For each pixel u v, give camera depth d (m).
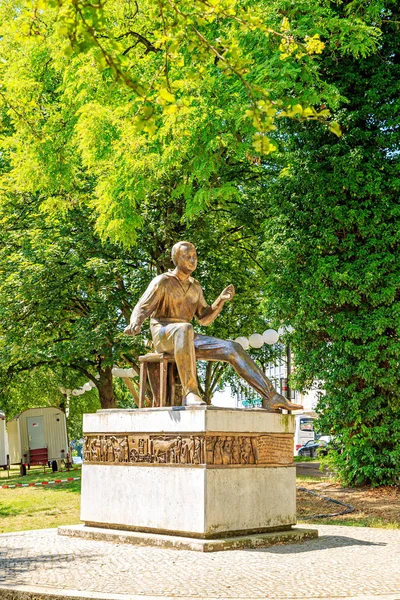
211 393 30.95
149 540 9.61
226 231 25.86
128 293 25.61
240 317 27.83
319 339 19.47
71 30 5.34
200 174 16.86
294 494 10.54
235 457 9.76
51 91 20.73
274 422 10.33
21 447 36.91
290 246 18.88
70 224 26.00
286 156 19.38
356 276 18.23
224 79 15.73
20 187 20.88
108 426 10.76
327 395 19.12
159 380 11.02
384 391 18.52
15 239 26.94
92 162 18.47
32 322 26.94
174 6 6.07
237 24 14.61
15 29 6.68
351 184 18.34
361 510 14.94
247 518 9.80
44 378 38.34
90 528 10.76
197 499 9.40
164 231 23.66
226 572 7.79
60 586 7.34
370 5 17.45
